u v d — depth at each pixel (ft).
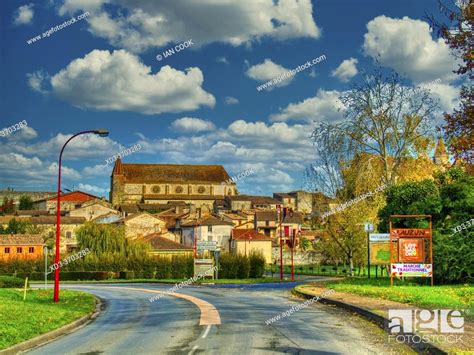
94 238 249.75
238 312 72.95
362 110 150.51
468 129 59.31
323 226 193.47
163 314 74.90
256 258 224.53
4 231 343.87
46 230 350.84
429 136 147.84
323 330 53.72
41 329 58.59
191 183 568.41
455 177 118.62
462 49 58.03
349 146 152.25
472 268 104.63
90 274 234.38
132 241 253.24
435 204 112.98
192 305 87.56
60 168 95.76
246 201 524.11
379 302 70.95
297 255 321.93
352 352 41.98
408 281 111.96
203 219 360.89
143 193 557.33
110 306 94.48
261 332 53.16
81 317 72.23
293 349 43.45
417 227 113.80
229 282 177.78
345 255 194.49
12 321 61.72
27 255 291.99
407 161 150.30
